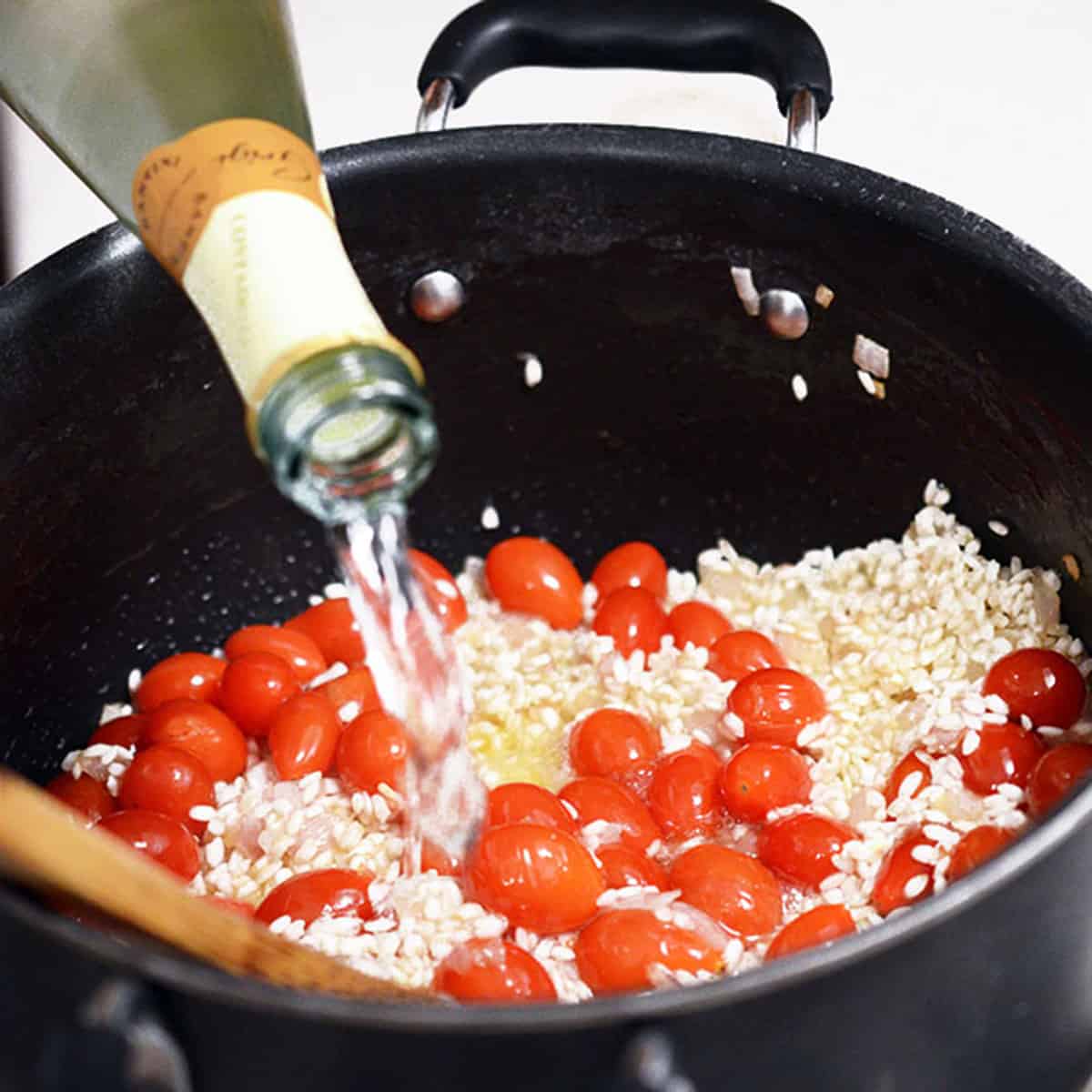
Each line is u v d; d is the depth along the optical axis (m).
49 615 0.67
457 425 0.71
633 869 0.62
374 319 0.52
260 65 0.60
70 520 0.66
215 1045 0.48
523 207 0.66
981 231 0.63
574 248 0.67
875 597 0.69
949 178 0.82
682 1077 0.48
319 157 0.65
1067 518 0.65
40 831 0.47
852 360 0.67
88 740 0.69
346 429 0.53
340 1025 0.47
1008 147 0.82
